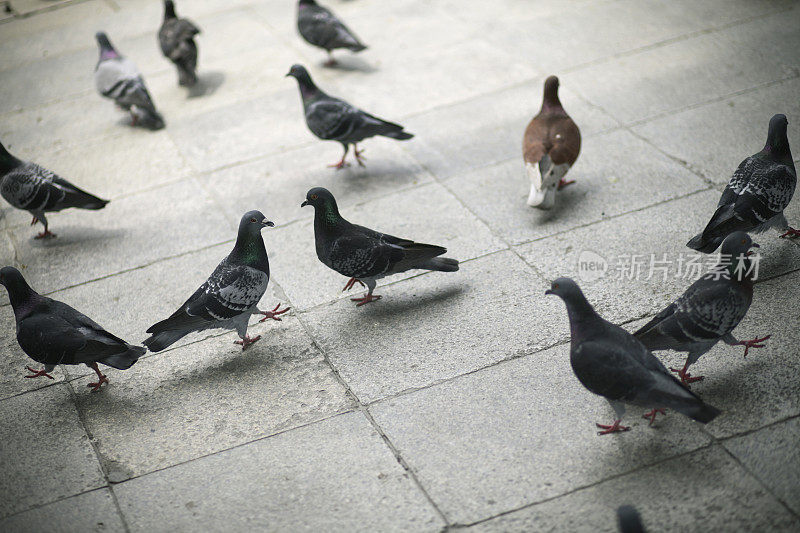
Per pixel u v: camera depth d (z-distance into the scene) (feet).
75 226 12.19
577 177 12.04
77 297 11.27
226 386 10.30
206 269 11.43
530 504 9.26
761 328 10.16
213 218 12.09
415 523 9.23
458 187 12.12
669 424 9.61
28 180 11.69
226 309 10.27
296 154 12.95
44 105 14.38
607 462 9.43
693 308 9.55
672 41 13.98
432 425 9.81
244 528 9.32
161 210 12.30
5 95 14.67
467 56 14.32
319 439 9.82
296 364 10.42
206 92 14.26
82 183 12.82
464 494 9.36
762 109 12.51
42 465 9.85
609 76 13.50
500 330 10.45
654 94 13.05
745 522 9.02
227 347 10.66
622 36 14.25
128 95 13.52
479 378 10.10
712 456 9.39
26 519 9.50
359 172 12.55
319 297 11.03
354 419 9.93
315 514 9.35
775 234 10.98
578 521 9.14
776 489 9.16
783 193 10.45
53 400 10.34
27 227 12.27
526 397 9.91
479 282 10.95
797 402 9.61
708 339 9.61
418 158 12.64
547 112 11.72
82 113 14.15
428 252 10.65
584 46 14.16
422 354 10.35
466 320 10.59
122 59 13.83
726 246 9.46
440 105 13.43
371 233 10.66
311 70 14.44
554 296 10.69
